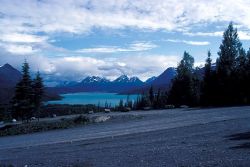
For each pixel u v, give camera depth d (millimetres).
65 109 98750
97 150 19016
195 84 74125
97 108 104312
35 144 26234
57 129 39281
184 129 25000
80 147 21188
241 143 16719
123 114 49344
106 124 38594
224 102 65500
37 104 59375
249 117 30156
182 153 15344
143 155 15758
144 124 34062
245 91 62656
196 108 57156
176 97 76688
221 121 28250
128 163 14148
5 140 32969
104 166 13969
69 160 16281
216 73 66375
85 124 40781
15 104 58906
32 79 59938
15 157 19891
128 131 28719
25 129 40000
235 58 66688
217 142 17656
